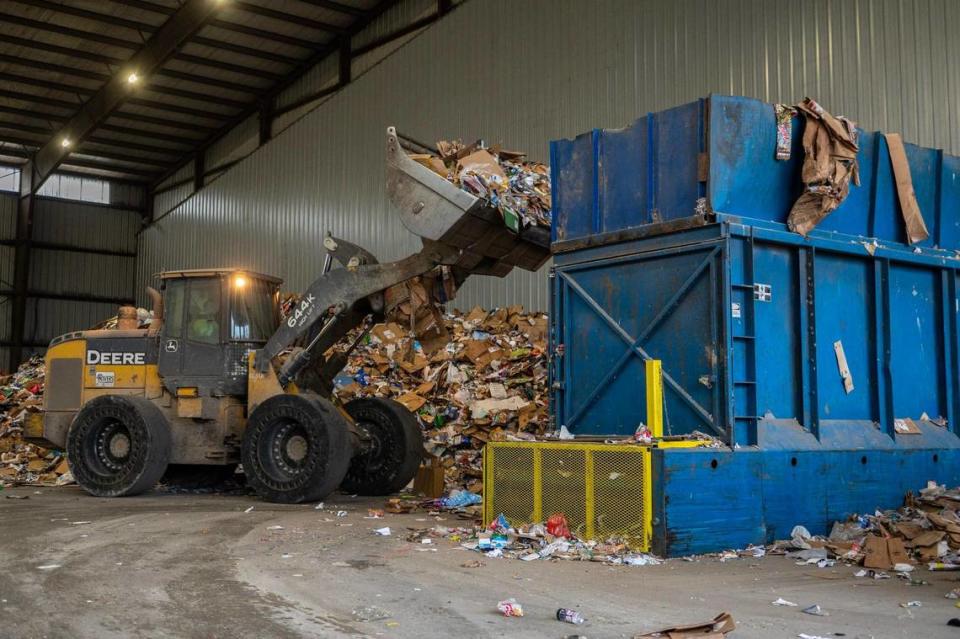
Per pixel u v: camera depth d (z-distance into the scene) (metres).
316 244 23.70
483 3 18.47
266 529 8.26
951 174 9.47
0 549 7.14
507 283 16.97
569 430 8.53
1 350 32.66
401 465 11.59
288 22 22.91
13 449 17.02
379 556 6.80
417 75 20.31
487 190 9.32
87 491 11.73
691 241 7.68
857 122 11.75
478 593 5.45
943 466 8.77
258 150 27.05
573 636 4.41
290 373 11.11
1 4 21.61
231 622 4.70
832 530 7.71
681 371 7.66
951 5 10.80
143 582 5.76
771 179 7.95
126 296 35.84
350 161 22.48
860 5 11.80
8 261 33.25
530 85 17.14
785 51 12.68
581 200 8.65
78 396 12.38
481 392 13.87
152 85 26.58
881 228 8.85
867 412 8.51
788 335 7.97
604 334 8.34
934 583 5.88
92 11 22.27
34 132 31.05
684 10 14.20
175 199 33.91
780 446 7.57
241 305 11.72
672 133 7.91
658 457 6.88
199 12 20.58
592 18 15.89
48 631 4.52
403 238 20.27
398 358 15.59
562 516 7.53
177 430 11.73
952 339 9.26
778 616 4.86
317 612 4.94
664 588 5.66
